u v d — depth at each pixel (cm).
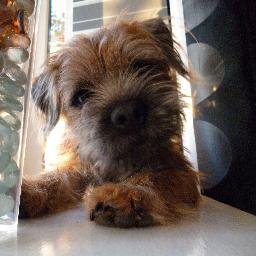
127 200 19
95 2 36
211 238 16
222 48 25
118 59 28
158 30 30
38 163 31
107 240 16
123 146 23
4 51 18
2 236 17
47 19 34
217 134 26
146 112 24
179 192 22
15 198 18
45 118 31
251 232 17
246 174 23
